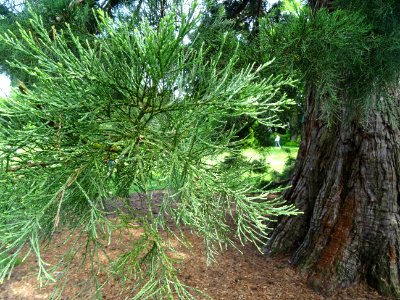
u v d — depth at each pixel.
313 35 1.75
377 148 3.48
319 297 3.41
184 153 1.10
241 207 1.18
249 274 3.91
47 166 0.99
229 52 2.10
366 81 2.29
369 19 2.00
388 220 3.38
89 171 1.02
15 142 0.91
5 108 0.87
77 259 4.04
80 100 0.90
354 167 3.64
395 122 3.44
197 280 3.78
